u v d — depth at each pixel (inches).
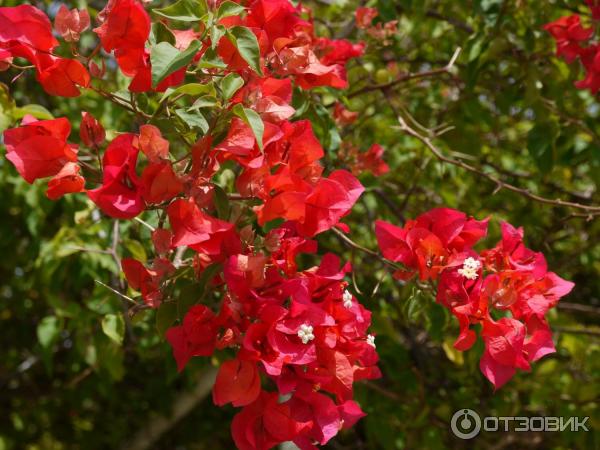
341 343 19.5
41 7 37.2
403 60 40.4
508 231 22.7
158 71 18.2
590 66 31.3
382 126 40.1
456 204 41.0
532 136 34.5
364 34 32.9
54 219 43.6
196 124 19.5
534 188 40.4
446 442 44.0
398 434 40.3
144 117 20.7
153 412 57.2
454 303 21.6
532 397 38.2
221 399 18.4
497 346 21.2
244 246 19.5
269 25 21.8
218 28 19.1
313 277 19.6
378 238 22.6
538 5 34.9
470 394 40.8
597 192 42.5
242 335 18.5
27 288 46.8
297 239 19.6
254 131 18.2
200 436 58.0
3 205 42.6
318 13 41.9
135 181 18.7
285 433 18.7
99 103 35.3
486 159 46.6
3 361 55.1
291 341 18.4
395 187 39.8
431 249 22.0
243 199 20.2
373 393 39.6
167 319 20.4
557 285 22.6
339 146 30.5
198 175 18.9
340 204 19.8
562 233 46.9
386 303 38.7
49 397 54.9
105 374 44.7
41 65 19.9
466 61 38.7
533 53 35.6
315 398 18.9
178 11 19.7
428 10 37.9
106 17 19.8
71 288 43.8
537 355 21.7
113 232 32.7
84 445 59.5
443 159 30.9
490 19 33.7
